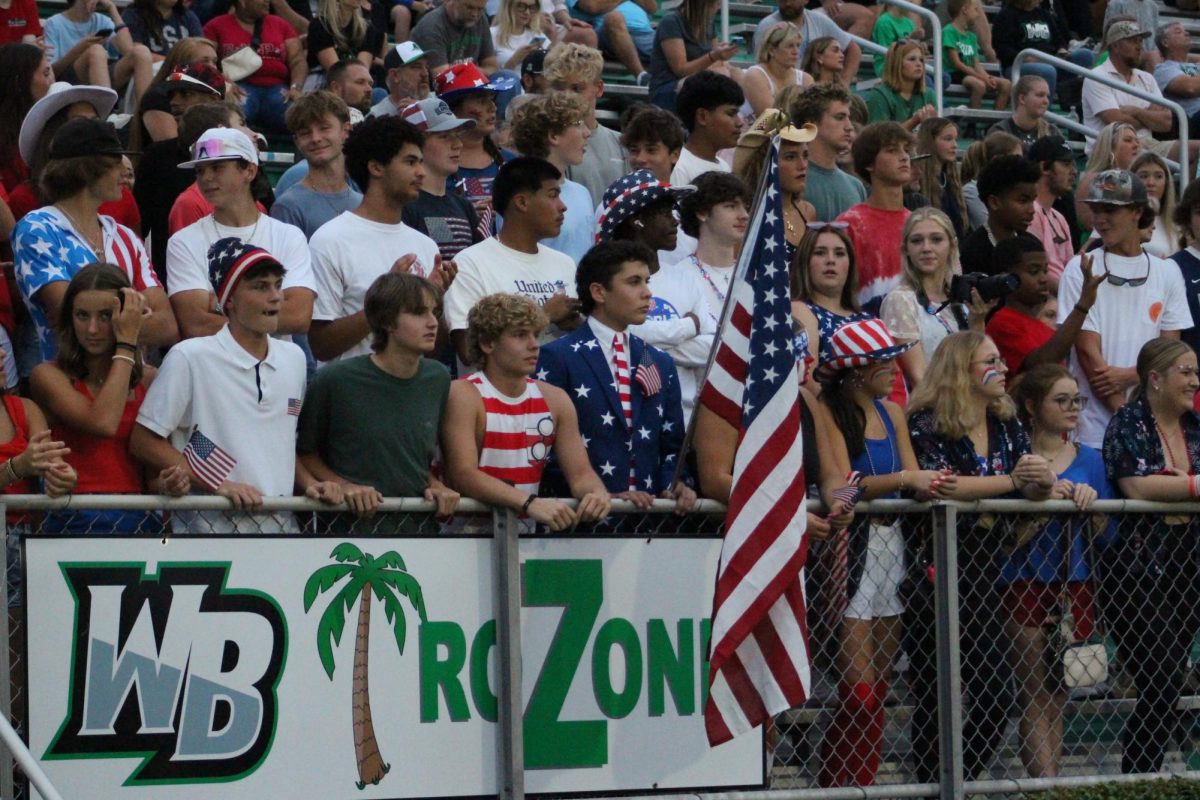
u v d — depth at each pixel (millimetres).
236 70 37250
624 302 23000
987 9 56031
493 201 25703
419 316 21016
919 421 24406
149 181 27109
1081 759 25641
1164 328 30406
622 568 21453
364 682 20109
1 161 26922
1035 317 29812
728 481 22031
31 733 18688
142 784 19109
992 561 23547
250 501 19719
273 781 19641
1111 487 25203
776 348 21328
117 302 20359
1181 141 42969
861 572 22922
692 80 31734
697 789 21703
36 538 18812
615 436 22828
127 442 20938
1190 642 24828
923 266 28172
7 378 23562
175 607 19328
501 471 21656
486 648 20781
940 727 22703
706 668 21859
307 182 27516
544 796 20906
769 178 21844
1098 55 48500
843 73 44375
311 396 21281
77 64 35062
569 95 28750
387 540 20344
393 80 34656
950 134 34562
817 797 21984
